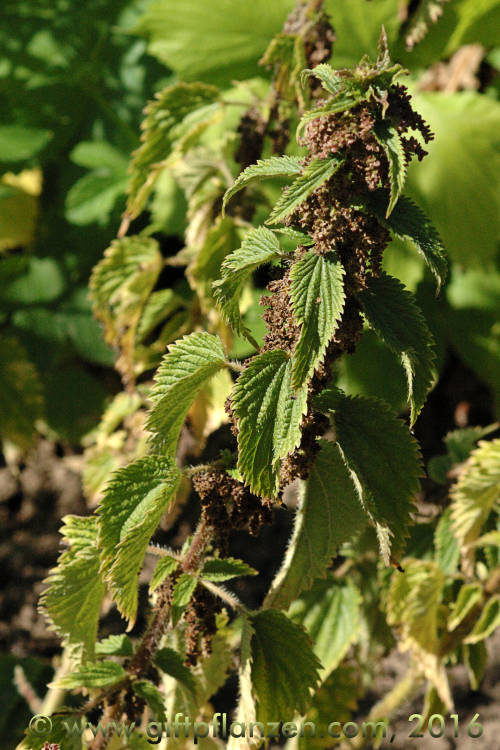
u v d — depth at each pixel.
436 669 1.42
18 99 2.24
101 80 2.28
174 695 1.30
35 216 2.44
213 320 1.45
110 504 1.17
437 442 2.29
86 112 2.29
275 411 1.15
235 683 1.88
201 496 1.20
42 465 2.33
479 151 1.96
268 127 1.42
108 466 1.65
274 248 1.16
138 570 1.19
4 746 1.76
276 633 1.21
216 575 1.22
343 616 1.45
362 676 1.56
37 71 2.23
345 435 1.18
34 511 2.27
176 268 2.28
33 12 2.26
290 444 1.15
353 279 1.15
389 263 1.98
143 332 1.54
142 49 2.26
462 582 1.46
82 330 2.31
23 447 2.14
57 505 2.27
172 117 1.40
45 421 2.32
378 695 1.87
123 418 1.66
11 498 2.28
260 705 1.21
